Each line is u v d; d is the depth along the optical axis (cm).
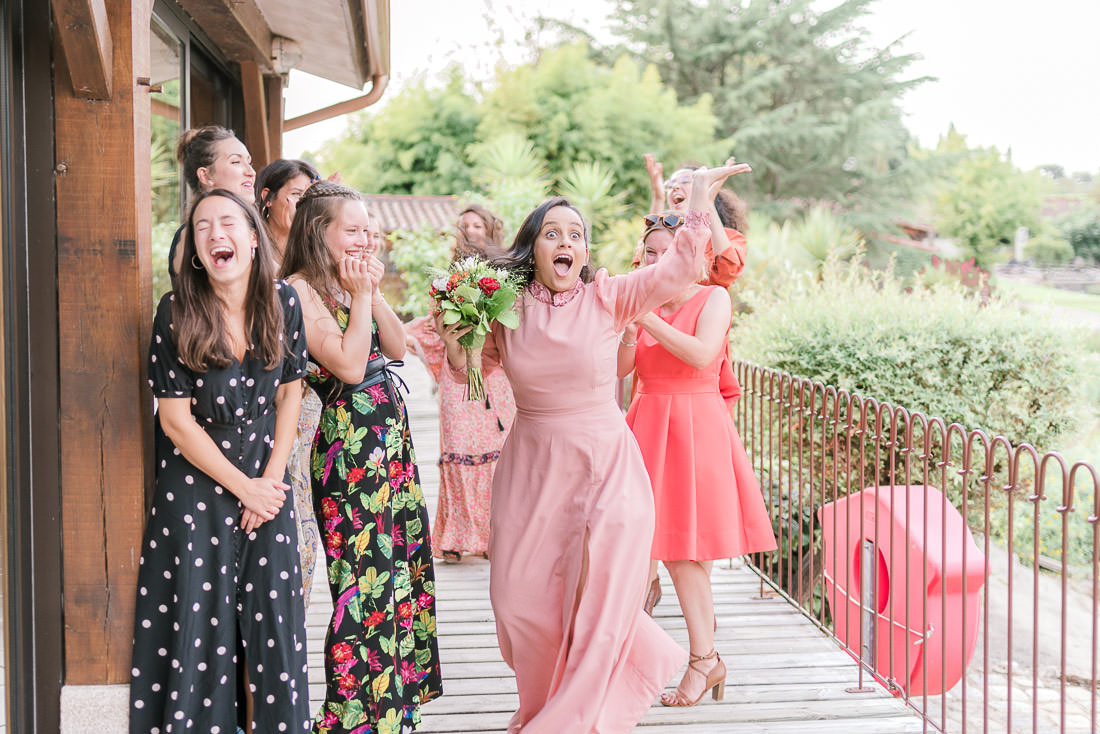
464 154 2555
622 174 2420
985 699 302
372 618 268
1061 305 2164
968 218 2647
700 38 2767
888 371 732
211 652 242
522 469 281
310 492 286
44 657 267
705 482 334
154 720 247
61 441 263
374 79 817
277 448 251
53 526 265
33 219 260
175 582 242
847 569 393
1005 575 911
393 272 1719
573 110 2441
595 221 2091
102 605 266
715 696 347
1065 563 277
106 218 260
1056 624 835
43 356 263
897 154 2822
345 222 271
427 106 2605
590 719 261
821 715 338
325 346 260
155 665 246
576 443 274
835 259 988
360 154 2653
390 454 273
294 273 273
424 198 2408
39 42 255
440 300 284
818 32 2791
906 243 2591
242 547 245
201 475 242
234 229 233
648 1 2806
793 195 2656
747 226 399
